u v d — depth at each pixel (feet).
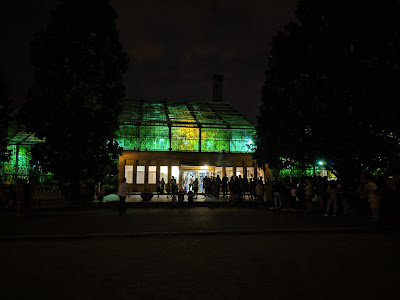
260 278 18.84
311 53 56.08
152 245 29.27
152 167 118.52
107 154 69.67
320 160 63.10
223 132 123.44
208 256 24.71
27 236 32.09
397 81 49.01
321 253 25.85
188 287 17.21
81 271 20.33
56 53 65.00
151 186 116.78
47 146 65.67
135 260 23.35
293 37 58.95
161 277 19.04
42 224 41.27
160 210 62.69
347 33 54.85
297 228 38.29
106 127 67.46
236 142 123.65
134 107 134.62
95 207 67.05
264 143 67.21
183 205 72.69
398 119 48.75
